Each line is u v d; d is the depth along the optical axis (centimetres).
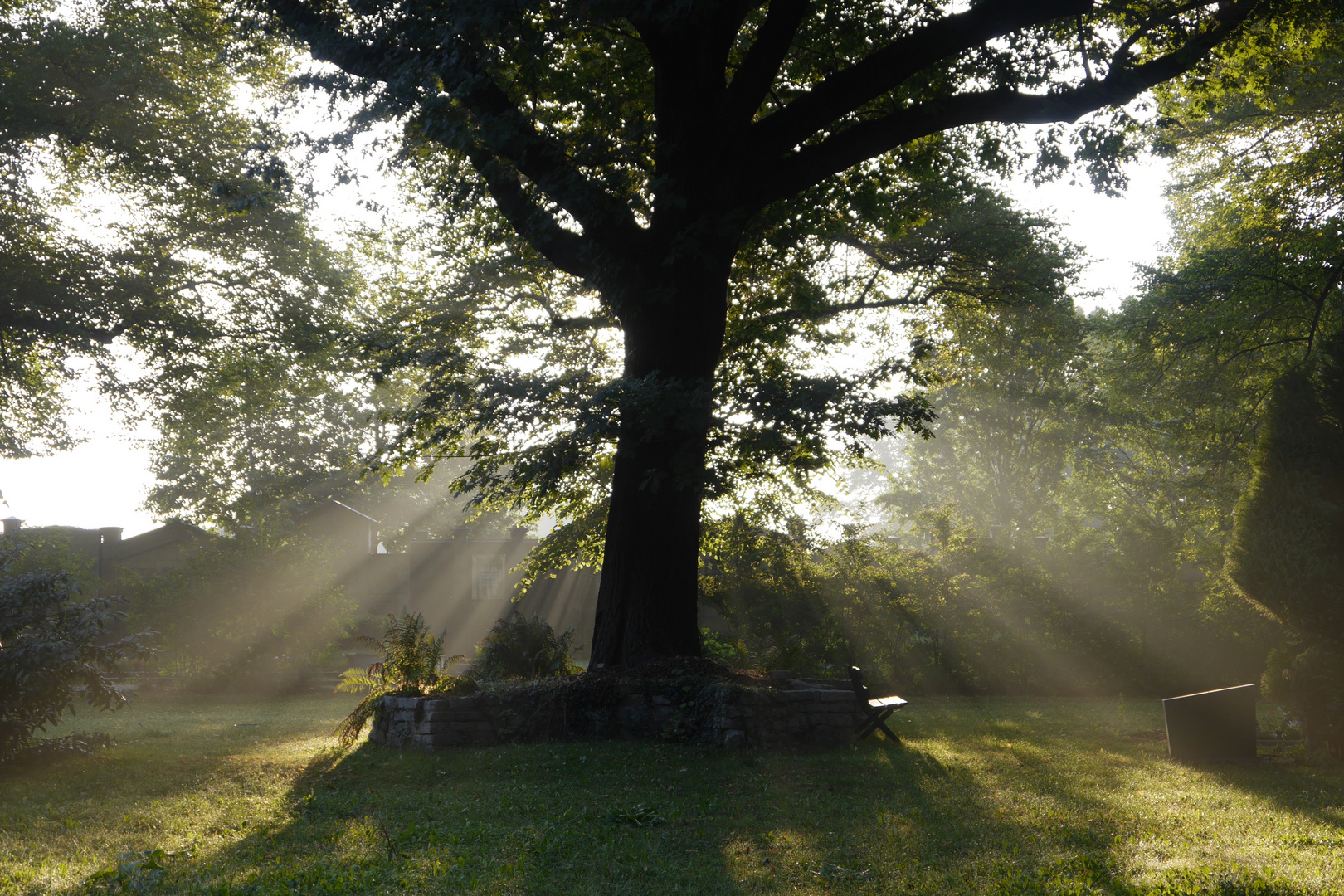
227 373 2672
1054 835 637
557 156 1129
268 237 2506
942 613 2062
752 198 1241
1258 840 619
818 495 1966
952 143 1664
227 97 2408
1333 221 2170
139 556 3547
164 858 580
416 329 1612
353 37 1094
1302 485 1041
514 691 1155
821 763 987
